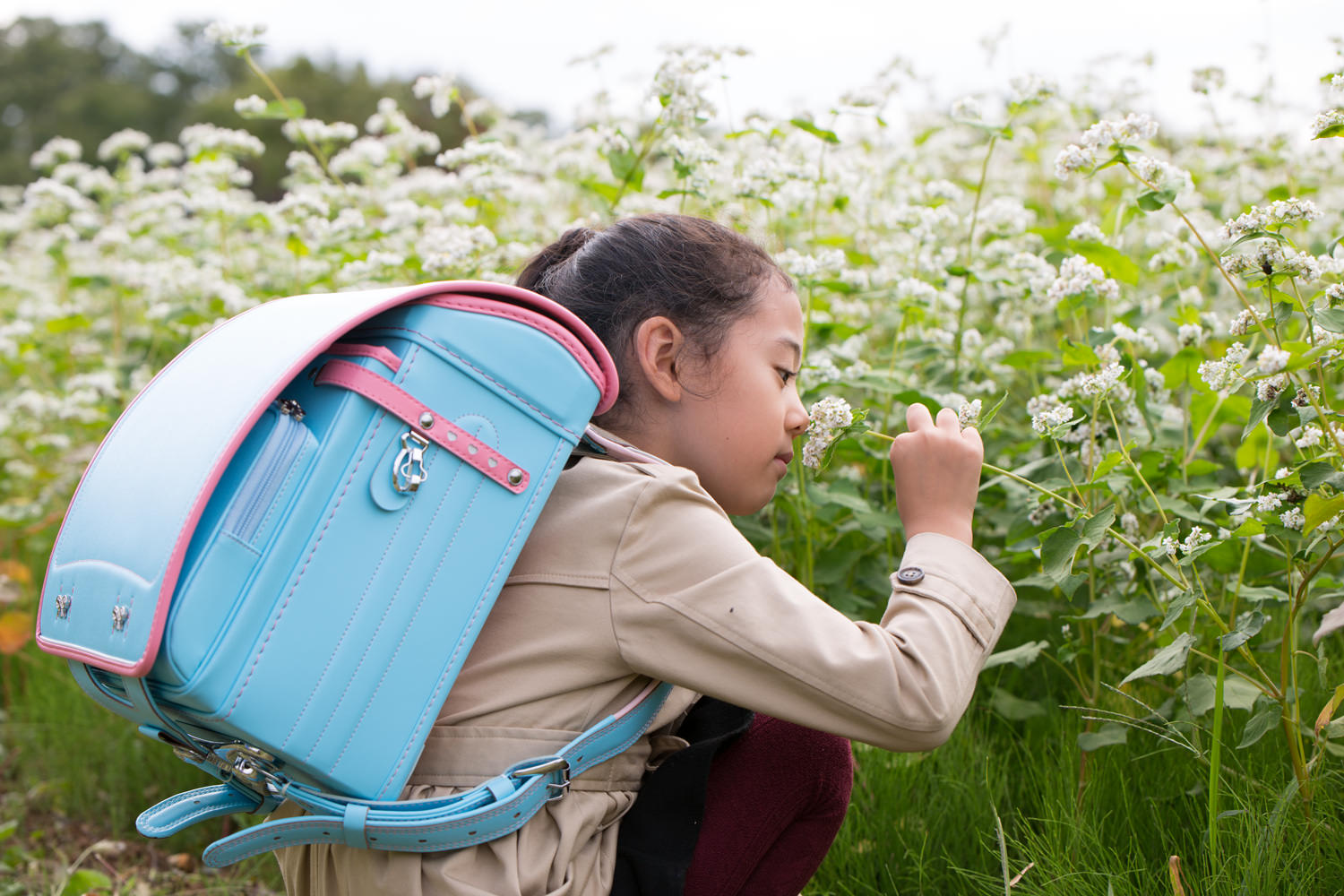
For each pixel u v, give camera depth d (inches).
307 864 56.3
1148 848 66.7
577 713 50.1
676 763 53.7
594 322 57.7
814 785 55.0
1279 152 124.4
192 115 951.0
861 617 89.6
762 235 97.3
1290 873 57.6
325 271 135.2
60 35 1254.9
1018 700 82.9
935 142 156.8
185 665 42.1
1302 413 63.0
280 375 44.6
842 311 119.6
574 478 52.1
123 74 1259.8
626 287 57.2
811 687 48.1
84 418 136.5
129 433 50.5
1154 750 72.5
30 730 111.9
